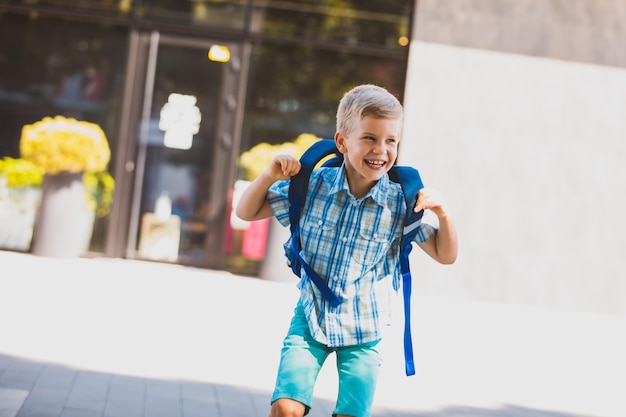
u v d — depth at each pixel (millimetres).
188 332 9625
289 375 4258
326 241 4410
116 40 15055
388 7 14922
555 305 14609
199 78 15148
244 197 4492
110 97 15055
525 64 14531
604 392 8961
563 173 14602
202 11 15078
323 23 15047
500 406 7918
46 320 9422
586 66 14570
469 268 14508
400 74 14922
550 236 14602
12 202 14695
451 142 14477
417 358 9672
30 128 14906
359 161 4223
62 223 14312
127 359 8102
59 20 14992
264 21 15102
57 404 6465
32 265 13320
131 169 15055
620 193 14609
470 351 10344
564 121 14578
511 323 12648
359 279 4410
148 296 11688
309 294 4438
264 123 15125
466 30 14477
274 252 14492
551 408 8055
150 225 15102
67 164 14047
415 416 7246
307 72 15086
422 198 4285
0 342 8227
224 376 7879
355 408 4277
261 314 11234
